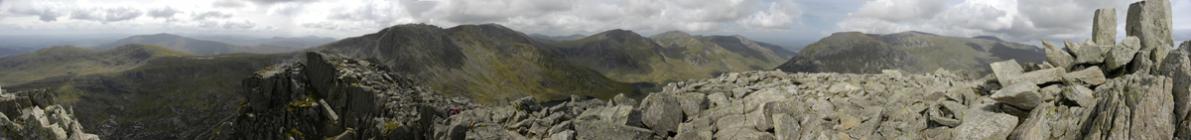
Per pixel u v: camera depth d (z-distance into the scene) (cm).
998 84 2216
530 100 2953
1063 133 1427
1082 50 2241
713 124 2030
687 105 2312
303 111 4412
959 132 1516
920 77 2961
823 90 2550
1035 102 1592
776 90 2634
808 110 1944
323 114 4312
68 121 2548
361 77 4228
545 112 2702
